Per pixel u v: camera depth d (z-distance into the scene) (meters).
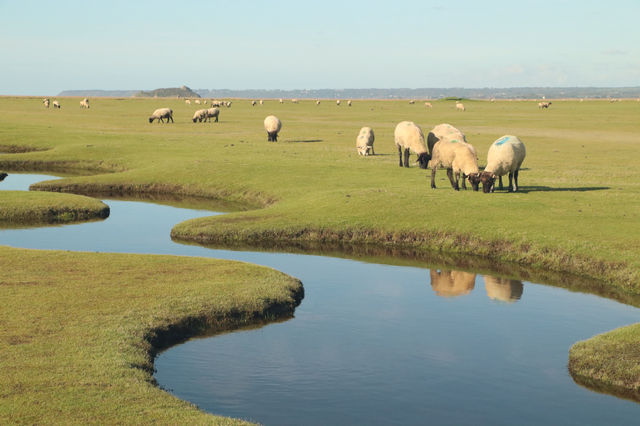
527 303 18.59
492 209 27.22
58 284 17.73
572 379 13.34
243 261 21.83
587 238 22.89
